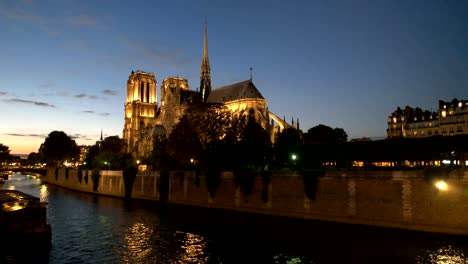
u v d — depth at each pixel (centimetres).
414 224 4756
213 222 5938
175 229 5488
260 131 10038
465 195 4416
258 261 3909
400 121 13212
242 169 7112
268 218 6081
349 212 5328
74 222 6194
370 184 5159
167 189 8550
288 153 7375
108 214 6988
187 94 17225
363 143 6438
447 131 11481
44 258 4103
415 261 3700
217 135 9275
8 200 4669
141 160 14175
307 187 5797
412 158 6038
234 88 15300
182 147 9144
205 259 4028
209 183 7412
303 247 4331
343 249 4184
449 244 4181
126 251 4381
